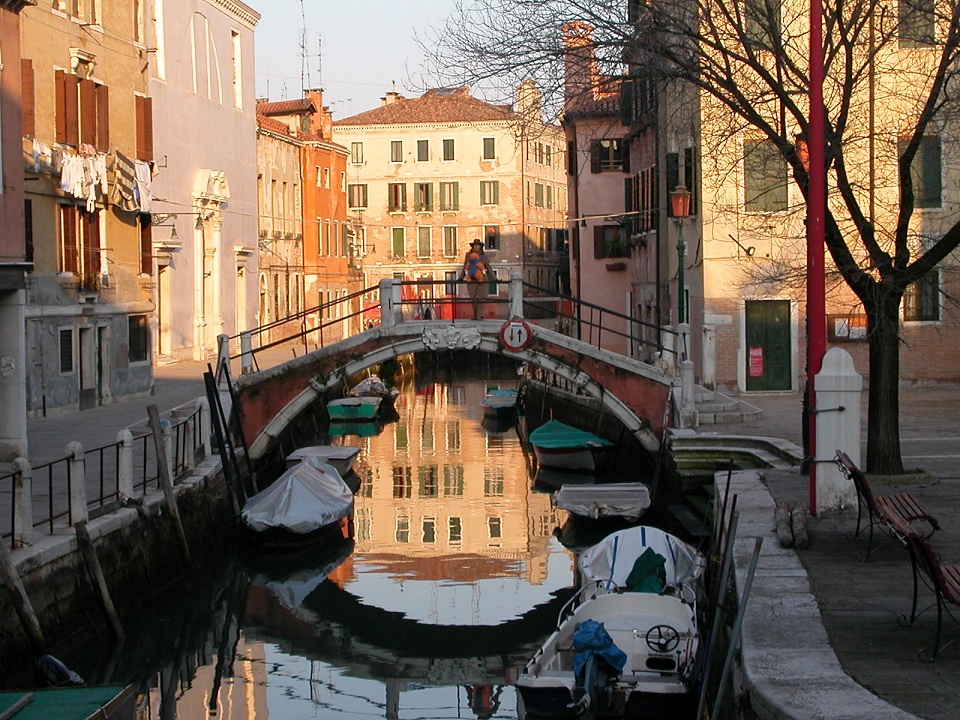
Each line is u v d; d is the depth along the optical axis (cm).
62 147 2545
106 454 1980
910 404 2402
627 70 1541
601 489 2139
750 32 1794
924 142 2512
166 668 1434
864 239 1420
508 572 1872
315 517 1972
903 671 754
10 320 1862
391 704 1295
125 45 2928
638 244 3959
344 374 2411
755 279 2305
